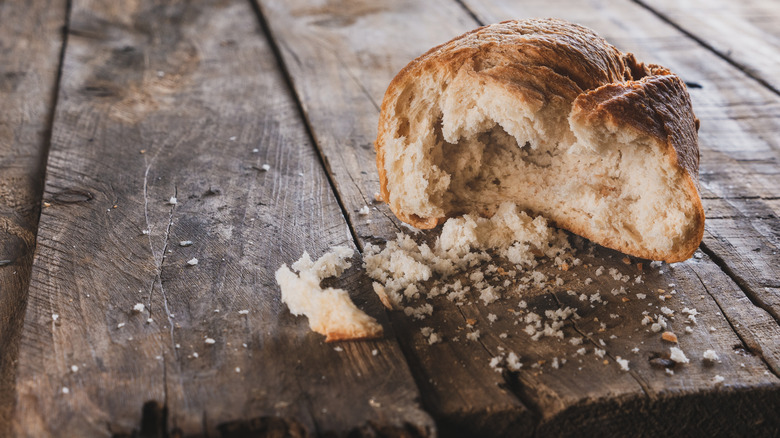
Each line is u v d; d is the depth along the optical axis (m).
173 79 0.66
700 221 0.43
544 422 0.38
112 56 0.70
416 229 0.48
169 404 0.37
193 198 0.50
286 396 0.38
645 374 0.39
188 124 0.59
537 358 0.40
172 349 0.40
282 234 0.47
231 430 0.37
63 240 0.46
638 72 0.48
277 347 0.40
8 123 0.60
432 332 0.41
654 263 0.45
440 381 0.39
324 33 0.76
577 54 0.45
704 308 0.43
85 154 0.55
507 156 0.47
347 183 0.52
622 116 0.42
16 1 0.86
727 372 0.39
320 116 0.60
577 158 0.45
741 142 0.58
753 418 0.39
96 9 0.84
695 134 0.46
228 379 0.39
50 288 0.43
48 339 0.40
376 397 0.38
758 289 0.44
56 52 0.71
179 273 0.44
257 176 0.53
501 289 0.44
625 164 0.44
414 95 0.46
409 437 0.37
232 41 0.75
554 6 0.85
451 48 0.45
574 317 0.42
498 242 0.46
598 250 0.46
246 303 0.42
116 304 0.42
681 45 0.74
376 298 0.43
